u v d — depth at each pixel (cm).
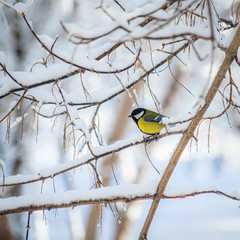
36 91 669
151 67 669
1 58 632
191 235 1925
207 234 1958
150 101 1388
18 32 1210
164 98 1703
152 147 1788
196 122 605
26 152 1343
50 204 607
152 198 646
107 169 1695
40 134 1385
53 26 1267
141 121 988
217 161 1616
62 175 1717
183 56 1142
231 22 693
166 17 488
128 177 1780
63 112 671
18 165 1333
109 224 1834
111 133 1772
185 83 1633
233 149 1501
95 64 622
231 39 582
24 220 1394
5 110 1234
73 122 641
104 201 624
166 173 632
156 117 976
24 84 623
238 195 663
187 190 660
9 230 1290
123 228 1770
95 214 1731
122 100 1748
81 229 1773
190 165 2242
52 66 636
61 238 1727
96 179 665
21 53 1211
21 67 1194
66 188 1717
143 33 466
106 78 1312
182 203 2695
